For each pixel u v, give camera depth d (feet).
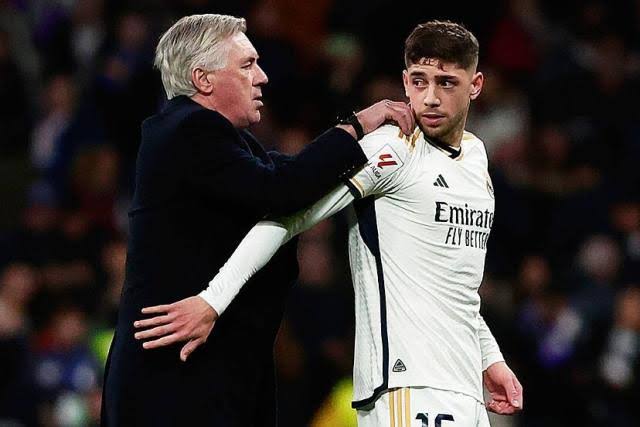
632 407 128.36
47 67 165.58
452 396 60.13
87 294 127.65
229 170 59.41
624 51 168.35
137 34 153.69
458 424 59.88
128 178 147.95
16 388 121.29
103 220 140.46
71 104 156.66
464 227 61.36
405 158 60.54
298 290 123.24
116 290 122.93
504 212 144.15
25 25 169.48
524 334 126.31
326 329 122.01
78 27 163.43
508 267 141.38
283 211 59.47
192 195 60.85
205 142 59.93
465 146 63.10
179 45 61.77
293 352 117.91
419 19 162.71
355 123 60.70
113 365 61.82
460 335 61.16
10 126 161.99
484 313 125.49
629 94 163.22
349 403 115.03
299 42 163.43
